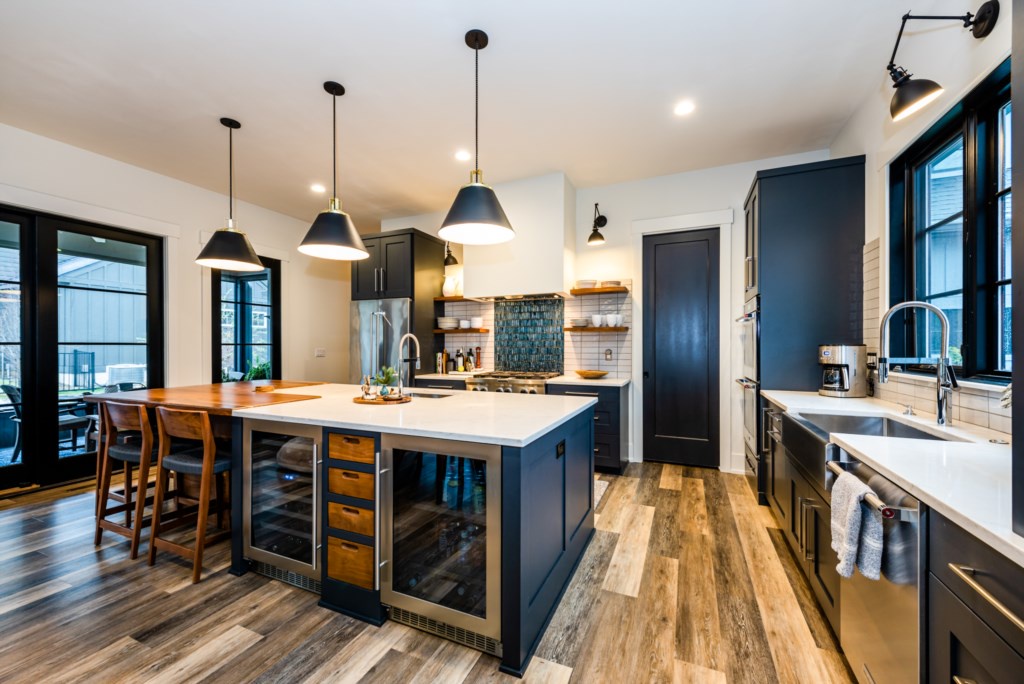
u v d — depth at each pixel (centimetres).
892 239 240
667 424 399
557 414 193
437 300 487
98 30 207
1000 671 71
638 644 161
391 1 189
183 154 348
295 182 411
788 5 194
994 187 175
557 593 186
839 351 253
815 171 279
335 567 182
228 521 258
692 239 391
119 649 157
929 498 92
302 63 233
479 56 228
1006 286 170
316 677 144
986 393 160
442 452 160
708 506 295
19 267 318
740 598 189
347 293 602
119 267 371
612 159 360
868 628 126
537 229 394
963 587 83
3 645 158
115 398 252
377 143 329
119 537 250
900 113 187
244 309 475
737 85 255
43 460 329
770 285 288
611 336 420
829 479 159
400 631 169
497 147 337
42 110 281
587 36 213
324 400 243
